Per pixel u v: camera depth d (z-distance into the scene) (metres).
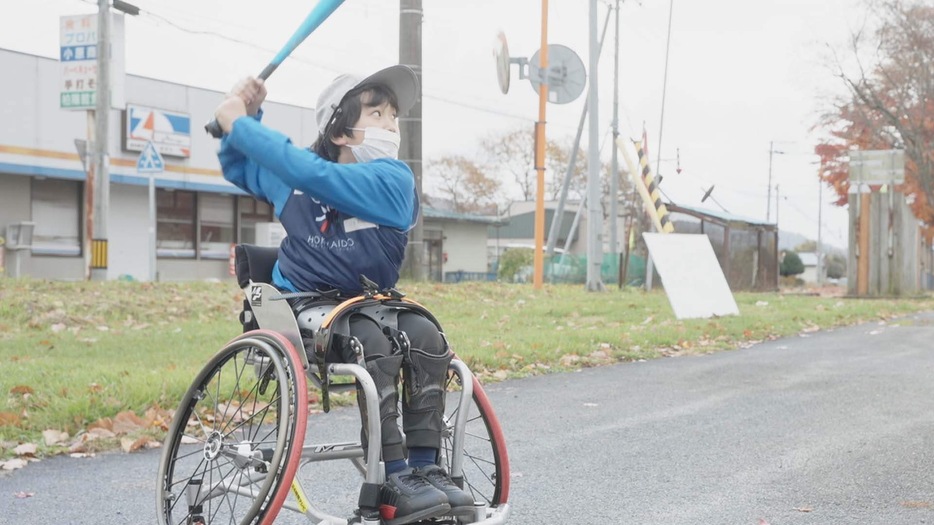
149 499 3.83
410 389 2.71
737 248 26.64
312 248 2.81
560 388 6.89
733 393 6.62
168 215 24.17
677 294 12.41
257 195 3.03
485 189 64.25
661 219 21.72
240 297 12.33
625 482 4.10
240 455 2.77
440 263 38.62
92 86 14.77
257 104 2.97
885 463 4.42
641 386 6.98
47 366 6.57
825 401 6.23
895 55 32.94
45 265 21.19
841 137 36.41
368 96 2.84
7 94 19.66
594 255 19.31
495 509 2.88
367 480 2.59
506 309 12.91
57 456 4.63
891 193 21.17
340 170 2.71
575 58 18.48
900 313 15.27
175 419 2.99
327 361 2.70
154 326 9.98
